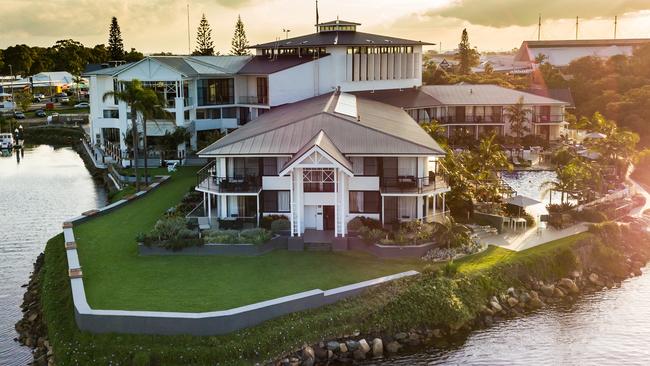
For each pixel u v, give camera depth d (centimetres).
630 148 8594
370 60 10250
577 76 14725
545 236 6159
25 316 5022
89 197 9094
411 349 4528
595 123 11019
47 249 6344
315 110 7119
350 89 9962
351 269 5284
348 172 5600
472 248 5688
